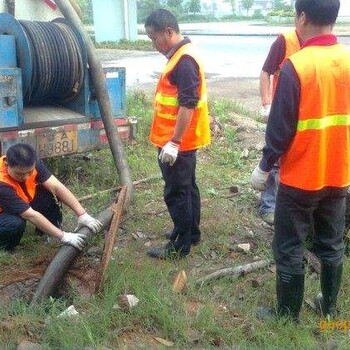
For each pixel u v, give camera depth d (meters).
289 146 3.20
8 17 5.22
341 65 3.12
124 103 6.12
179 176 4.18
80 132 5.70
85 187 5.88
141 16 41.22
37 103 5.85
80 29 5.68
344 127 3.19
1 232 4.28
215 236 4.84
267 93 4.86
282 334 3.44
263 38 24.92
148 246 4.67
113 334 3.36
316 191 3.23
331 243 3.50
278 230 3.41
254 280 4.05
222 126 8.06
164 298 3.70
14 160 4.11
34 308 3.55
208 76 13.70
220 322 3.57
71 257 4.02
